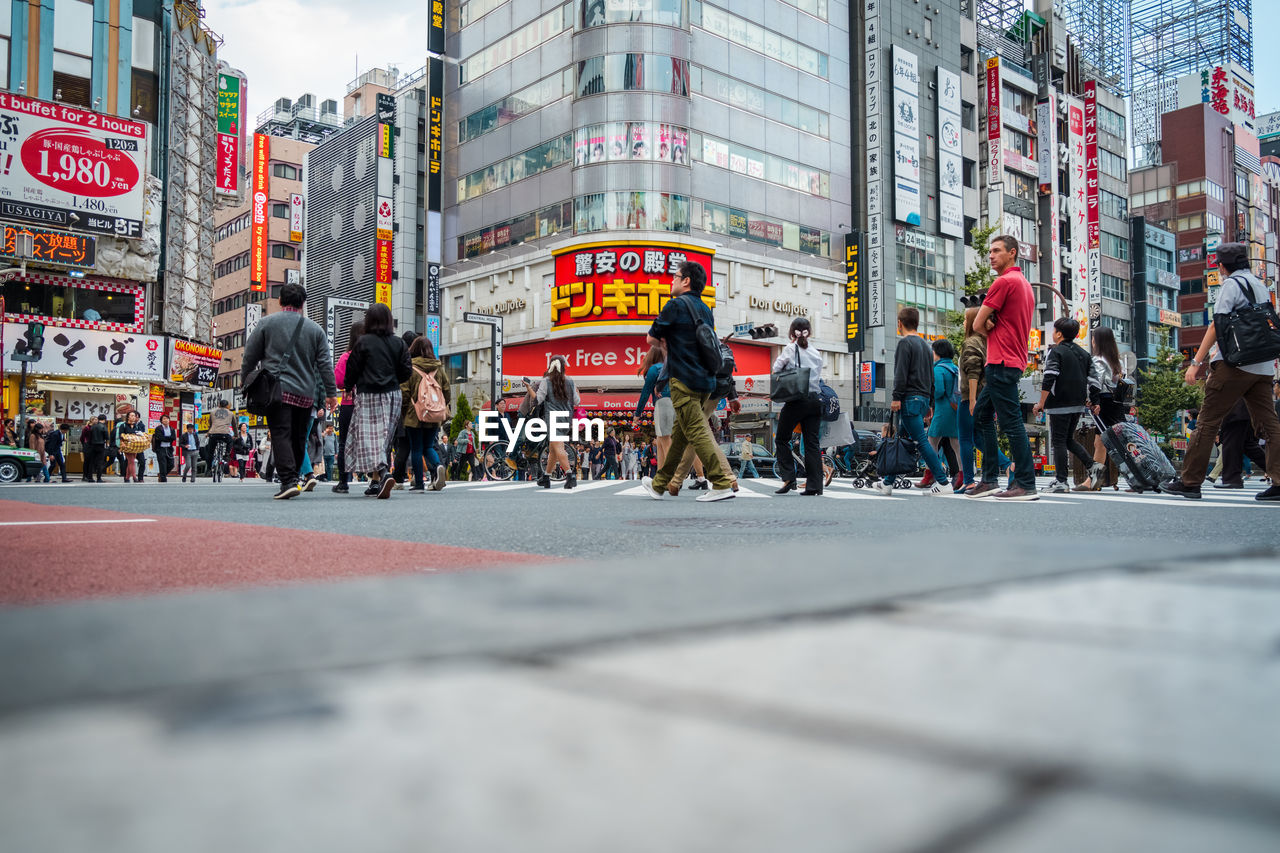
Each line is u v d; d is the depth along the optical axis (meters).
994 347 6.31
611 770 0.24
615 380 31.27
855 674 0.37
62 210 25.64
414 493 8.52
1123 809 0.20
